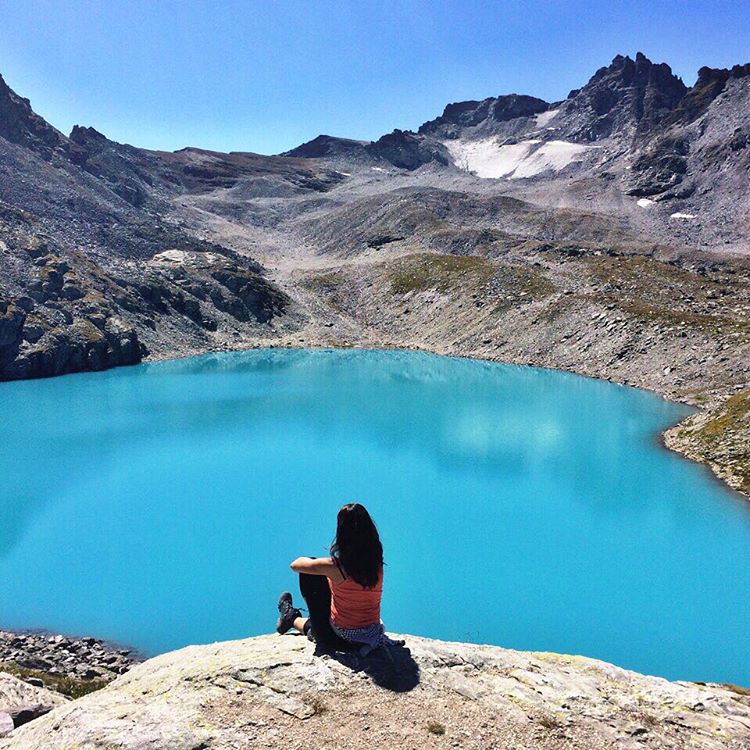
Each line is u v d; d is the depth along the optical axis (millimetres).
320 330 131250
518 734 7945
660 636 25047
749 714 9555
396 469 46375
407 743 7473
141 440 54156
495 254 179000
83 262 114375
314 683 8539
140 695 8570
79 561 31859
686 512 38062
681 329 86062
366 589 9000
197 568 31109
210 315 125812
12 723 8961
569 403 69250
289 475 45000
